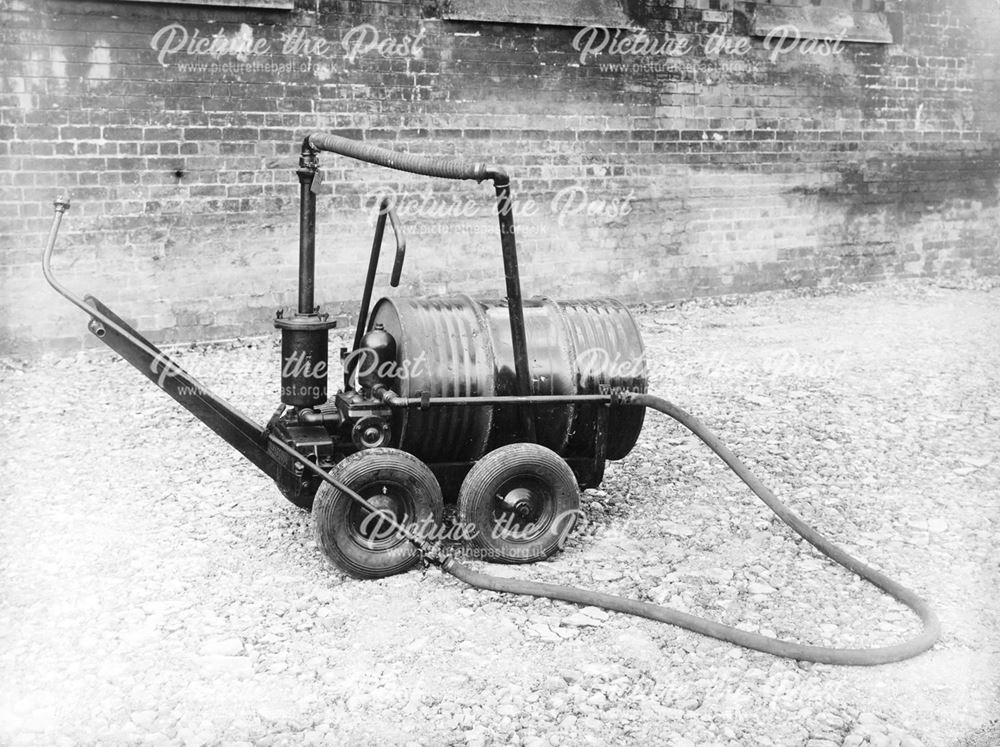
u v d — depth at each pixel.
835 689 3.39
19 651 3.52
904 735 3.11
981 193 11.59
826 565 4.38
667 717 3.20
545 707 3.24
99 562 4.26
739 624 3.83
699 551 4.50
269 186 8.26
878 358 7.98
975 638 3.71
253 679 3.39
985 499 5.12
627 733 3.11
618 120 9.50
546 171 9.27
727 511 4.97
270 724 3.13
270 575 4.17
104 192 7.76
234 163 8.12
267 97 8.16
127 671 3.42
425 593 4.02
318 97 8.32
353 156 4.17
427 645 3.62
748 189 10.25
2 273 7.56
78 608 3.85
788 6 10.08
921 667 3.52
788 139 10.38
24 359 7.61
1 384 7.00
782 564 4.38
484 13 8.70
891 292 10.77
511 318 4.20
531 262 9.35
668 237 9.91
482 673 3.44
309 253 4.37
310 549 4.43
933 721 3.20
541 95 9.13
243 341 8.27
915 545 4.58
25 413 6.36
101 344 7.88
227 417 4.21
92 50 7.59
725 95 9.96
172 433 6.05
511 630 3.74
